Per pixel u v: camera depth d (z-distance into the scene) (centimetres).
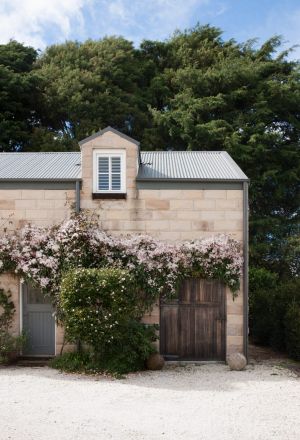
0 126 2419
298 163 2527
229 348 1120
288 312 1207
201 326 1127
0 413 698
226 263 1110
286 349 1272
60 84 2689
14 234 1136
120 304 1002
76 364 1016
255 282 1709
